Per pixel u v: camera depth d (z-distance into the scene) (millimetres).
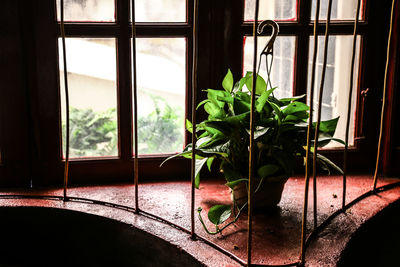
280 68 1639
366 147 1677
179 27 1517
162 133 1632
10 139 1504
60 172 1557
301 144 1242
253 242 1134
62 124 1562
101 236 1327
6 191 1490
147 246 1212
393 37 1532
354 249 1192
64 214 1356
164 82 1589
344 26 1569
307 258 1056
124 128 1572
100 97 1571
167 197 1441
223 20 1527
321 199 1403
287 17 1577
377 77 1627
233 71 1568
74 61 1530
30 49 1467
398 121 1594
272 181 1260
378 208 1338
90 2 1491
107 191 1496
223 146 1227
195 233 1177
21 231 1396
